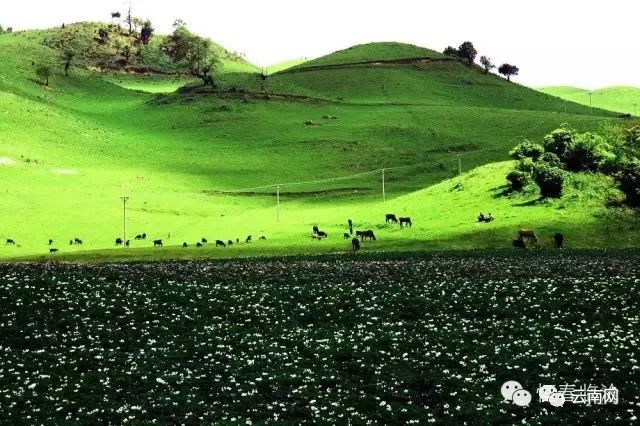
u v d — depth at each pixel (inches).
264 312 1520.7
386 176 6358.3
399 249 2837.1
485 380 1131.9
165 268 2021.4
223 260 2459.4
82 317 1455.5
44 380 1142.3
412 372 1182.3
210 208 5123.0
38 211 4490.7
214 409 1047.0
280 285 1755.7
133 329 1403.8
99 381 1146.7
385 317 1478.8
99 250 3176.7
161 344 1331.2
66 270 1908.2
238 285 1750.7
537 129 7829.7
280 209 5113.2
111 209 4704.7
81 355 1259.8
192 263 2262.6
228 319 1485.0
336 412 1034.1
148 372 1185.4
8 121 7239.2
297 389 1120.8
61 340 1331.2
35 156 6304.1
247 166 6791.3
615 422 984.3
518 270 1866.4
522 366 1184.8
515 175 3555.6
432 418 1010.1
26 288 1620.3
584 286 1641.2
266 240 3435.0
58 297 1567.4
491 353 1249.4
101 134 7834.6
